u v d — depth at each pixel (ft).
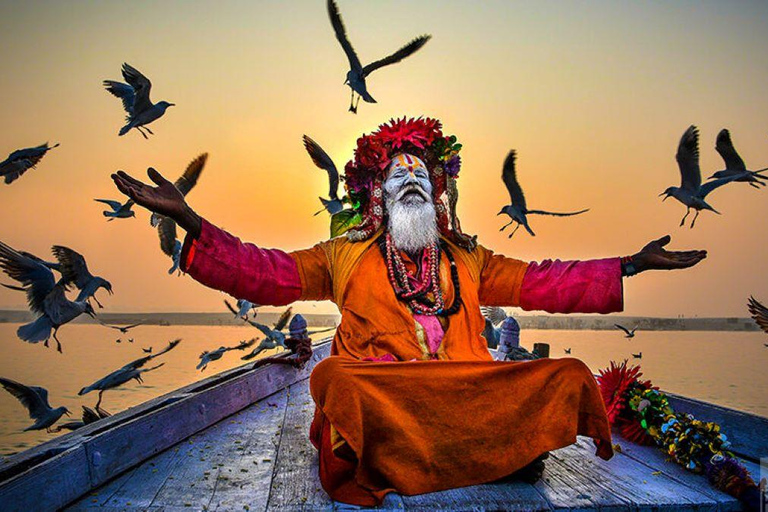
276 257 13.74
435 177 14.99
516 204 32.37
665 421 13.60
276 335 38.04
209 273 12.97
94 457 11.69
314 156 26.84
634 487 11.79
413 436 11.64
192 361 108.58
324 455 11.93
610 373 14.97
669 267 13.92
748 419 13.29
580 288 14.03
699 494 11.45
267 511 10.91
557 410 11.99
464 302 13.97
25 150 24.40
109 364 104.94
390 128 14.83
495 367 12.13
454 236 14.70
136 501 11.27
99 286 27.68
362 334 13.53
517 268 14.65
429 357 13.29
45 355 120.78
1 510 9.48
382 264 13.88
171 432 14.20
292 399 18.93
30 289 26.20
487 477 11.76
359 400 11.59
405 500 11.27
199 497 11.48
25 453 11.00
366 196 15.23
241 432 15.44
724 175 25.12
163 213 12.39
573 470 12.67
